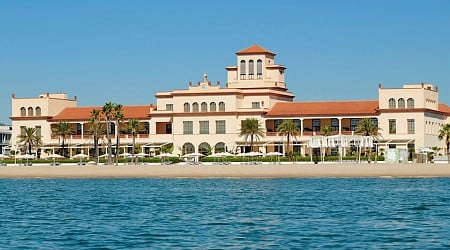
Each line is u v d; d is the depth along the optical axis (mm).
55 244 52562
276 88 197375
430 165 137750
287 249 49938
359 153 162875
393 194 94250
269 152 183375
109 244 52312
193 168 146500
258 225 62188
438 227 59750
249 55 199875
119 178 145375
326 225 61500
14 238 55500
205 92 189750
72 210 77000
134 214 72000
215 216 69625
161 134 192125
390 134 180250
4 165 165625
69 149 196500
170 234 57031
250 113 187625
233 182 126625
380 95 181375
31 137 195625
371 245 51156
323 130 180500
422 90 179375
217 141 188000
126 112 197000
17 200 90875
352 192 98438
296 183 120875
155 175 148125
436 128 189375
